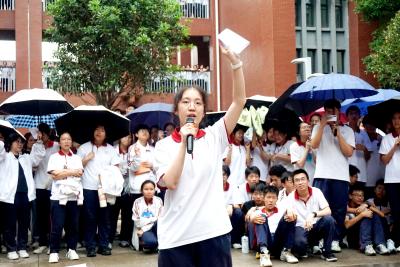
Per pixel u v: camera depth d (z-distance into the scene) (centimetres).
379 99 755
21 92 765
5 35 1861
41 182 738
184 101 305
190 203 293
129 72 1377
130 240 768
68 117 726
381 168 767
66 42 1359
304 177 647
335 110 653
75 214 672
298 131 792
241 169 801
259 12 1759
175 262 293
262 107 866
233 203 735
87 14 1334
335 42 1789
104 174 688
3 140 694
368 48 1758
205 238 291
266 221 648
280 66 1681
